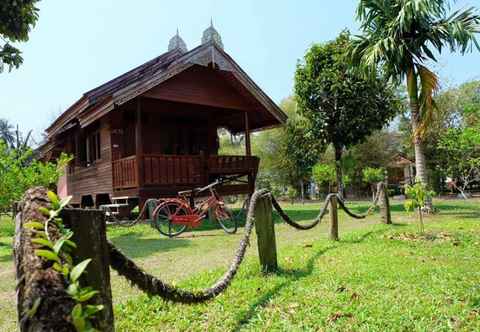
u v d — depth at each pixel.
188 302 2.28
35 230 1.03
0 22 8.66
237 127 14.99
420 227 6.84
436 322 2.64
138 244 6.71
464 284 3.46
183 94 10.60
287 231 7.91
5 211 6.72
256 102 11.89
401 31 9.09
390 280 3.62
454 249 5.11
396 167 25.86
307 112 13.94
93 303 1.13
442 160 20.56
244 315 2.90
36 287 0.90
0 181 6.30
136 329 2.73
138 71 12.09
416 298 3.10
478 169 16.91
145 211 9.73
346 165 17.39
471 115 14.55
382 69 10.02
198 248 6.14
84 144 14.05
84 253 1.14
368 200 20.23
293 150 21.20
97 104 9.70
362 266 4.18
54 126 13.80
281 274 3.93
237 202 20.56
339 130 13.52
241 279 3.79
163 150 13.35
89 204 13.88
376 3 9.36
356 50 10.03
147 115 13.05
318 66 13.57
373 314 2.80
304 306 3.02
